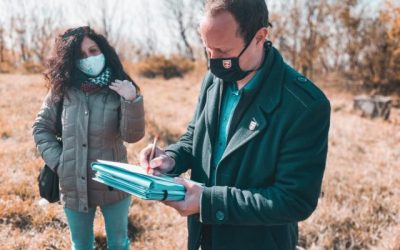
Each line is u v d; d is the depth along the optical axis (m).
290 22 22.72
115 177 1.64
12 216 3.91
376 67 22.73
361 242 4.18
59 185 2.70
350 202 5.03
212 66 1.55
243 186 1.60
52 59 2.58
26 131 6.65
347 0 22.52
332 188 5.39
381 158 7.48
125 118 2.55
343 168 6.55
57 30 2.63
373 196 5.08
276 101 1.52
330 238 4.12
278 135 1.51
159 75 25.73
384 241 4.05
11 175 4.73
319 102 1.50
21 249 3.49
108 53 2.62
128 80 2.69
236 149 1.58
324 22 22.81
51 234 3.68
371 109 13.86
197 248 1.80
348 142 8.57
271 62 1.58
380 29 22.33
